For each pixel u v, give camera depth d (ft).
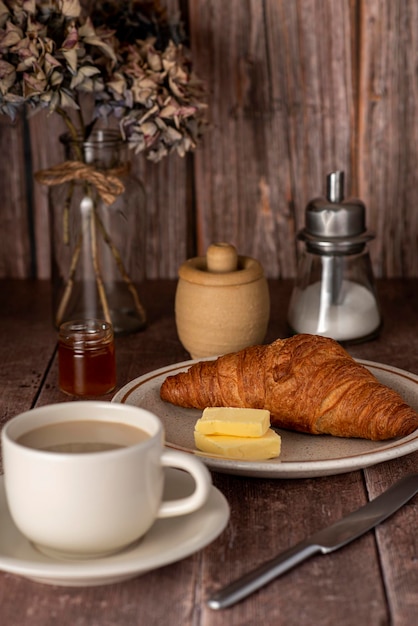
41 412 2.31
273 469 2.49
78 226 3.43
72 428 2.31
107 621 2.14
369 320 3.39
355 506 2.50
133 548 2.24
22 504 2.17
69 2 3.17
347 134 3.96
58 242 3.47
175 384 2.86
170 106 3.28
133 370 3.23
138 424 2.31
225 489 2.56
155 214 4.06
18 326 3.61
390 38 3.86
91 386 3.04
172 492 2.39
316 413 2.70
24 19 3.18
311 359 2.76
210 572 2.27
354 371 2.74
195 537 2.21
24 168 4.02
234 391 2.80
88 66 3.20
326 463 2.50
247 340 3.22
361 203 3.39
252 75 3.91
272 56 3.89
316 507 2.49
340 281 3.36
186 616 2.15
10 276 4.14
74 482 2.14
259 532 2.40
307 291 3.40
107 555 2.22
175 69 3.32
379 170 3.99
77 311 3.52
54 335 3.52
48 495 2.15
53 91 3.20
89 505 2.15
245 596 2.18
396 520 2.43
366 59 3.89
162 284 4.06
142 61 3.33
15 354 3.36
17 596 2.20
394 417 2.64
